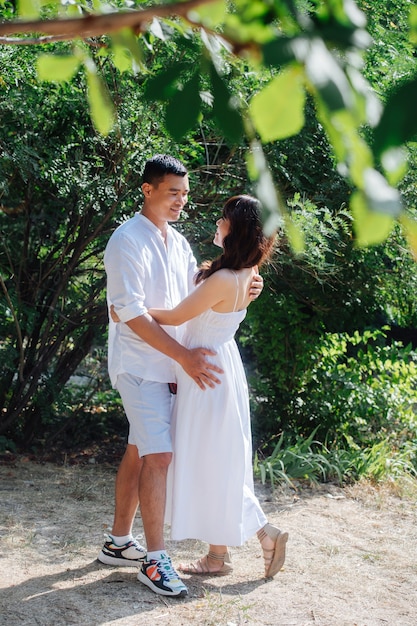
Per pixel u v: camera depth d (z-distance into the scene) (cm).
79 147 561
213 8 116
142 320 347
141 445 355
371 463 577
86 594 355
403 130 90
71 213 589
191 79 121
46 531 438
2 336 617
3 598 349
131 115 509
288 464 572
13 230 605
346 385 626
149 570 360
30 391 605
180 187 360
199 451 361
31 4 166
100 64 486
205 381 351
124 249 351
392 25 555
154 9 104
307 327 637
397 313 677
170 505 372
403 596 372
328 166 571
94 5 208
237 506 363
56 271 611
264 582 379
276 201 104
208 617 337
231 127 116
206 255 577
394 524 482
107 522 461
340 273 607
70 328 607
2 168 540
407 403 641
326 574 394
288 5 103
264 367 639
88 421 667
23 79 514
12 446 599
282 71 103
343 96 91
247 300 364
